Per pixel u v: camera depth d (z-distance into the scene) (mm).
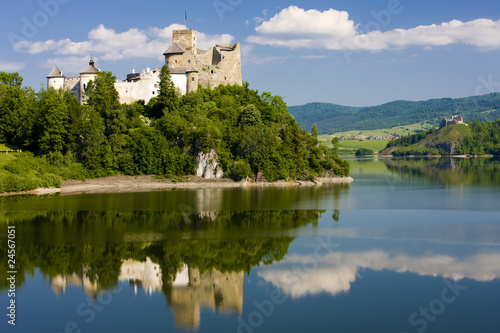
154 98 170375
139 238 86438
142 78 173375
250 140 155250
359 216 106125
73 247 81188
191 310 58812
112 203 116812
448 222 99938
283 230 92688
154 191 137000
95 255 77250
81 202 117625
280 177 157500
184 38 187875
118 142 151500
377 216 106125
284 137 166250
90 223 96438
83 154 147500
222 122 163500
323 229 93812
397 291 63250
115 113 154625
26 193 128625
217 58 196375
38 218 100125
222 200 123812
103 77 162125
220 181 150500
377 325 54688
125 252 78875
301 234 89938
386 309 58375
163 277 69062
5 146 150500
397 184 168375
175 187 144750
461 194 142125
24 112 152000
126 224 95938
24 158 140500
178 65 182125
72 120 146875
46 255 77000
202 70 186000
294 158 164000
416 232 91250
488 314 56875
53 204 114438
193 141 155250
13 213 104625
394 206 119188
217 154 153625
